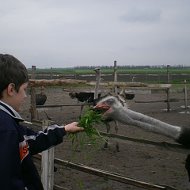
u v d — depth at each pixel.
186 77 36.19
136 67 110.06
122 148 8.47
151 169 6.93
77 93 13.53
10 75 2.18
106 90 12.94
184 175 6.56
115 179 4.22
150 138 9.26
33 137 2.54
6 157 1.96
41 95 12.82
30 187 2.21
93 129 3.36
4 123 2.04
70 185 5.88
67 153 7.81
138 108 16.44
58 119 12.90
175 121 12.62
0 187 1.93
